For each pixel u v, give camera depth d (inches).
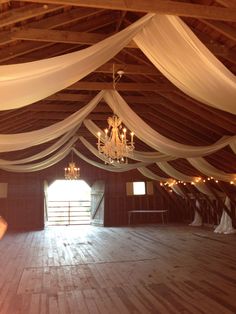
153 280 209.2
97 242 378.6
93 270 239.1
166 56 144.6
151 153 334.0
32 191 547.5
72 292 185.8
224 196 457.7
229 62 190.9
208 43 174.6
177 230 484.7
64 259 281.3
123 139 224.4
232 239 387.9
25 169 393.4
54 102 306.0
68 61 126.6
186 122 297.4
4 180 542.3
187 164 422.6
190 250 319.0
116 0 112.7
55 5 141.9
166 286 194.9
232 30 155.6
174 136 346.0
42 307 161.9
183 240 386.6
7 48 172.1
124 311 154.0
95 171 586.2
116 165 410.6
